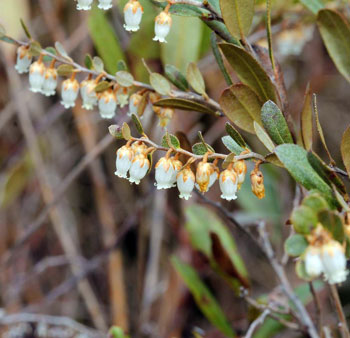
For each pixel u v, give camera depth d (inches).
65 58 16.8
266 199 20.9
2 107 25.2
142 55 19.2
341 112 26.6
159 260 24.7
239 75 16.1
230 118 16.2
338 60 16.6
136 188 25.6
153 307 23.8
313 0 17.6
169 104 16.5
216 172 15.6
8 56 20.8
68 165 26.5
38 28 24.4
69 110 26.8
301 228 14.7
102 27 18.3
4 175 24.3
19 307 23.5
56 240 26.6
